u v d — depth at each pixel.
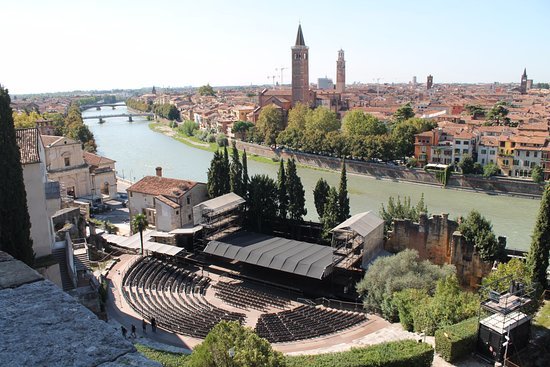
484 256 66.38
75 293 50.50
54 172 114.38
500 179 143.62
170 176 165.62
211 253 76.06
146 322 52.50
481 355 37.97
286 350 47.12
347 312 59.22
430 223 72.50
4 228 43.31
